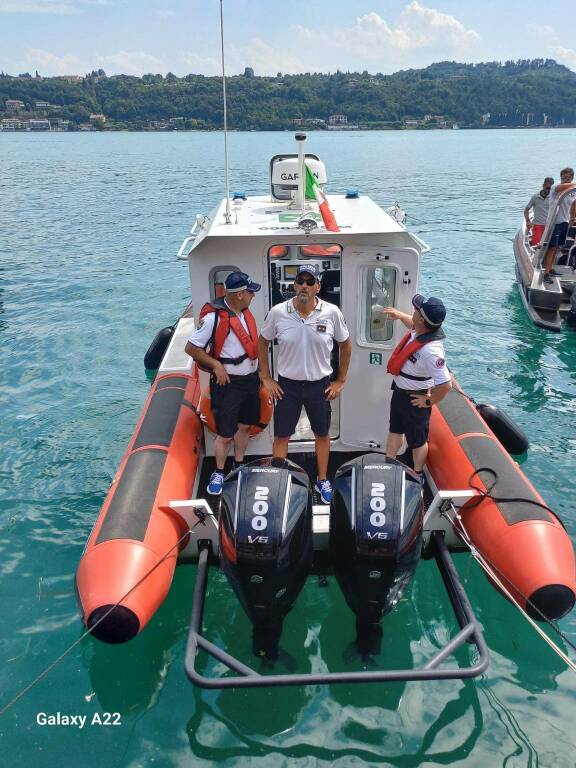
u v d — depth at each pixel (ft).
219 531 10.39
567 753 9.68
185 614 12.29
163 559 11.28
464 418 15.03
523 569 10.90
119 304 33.68
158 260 43.73
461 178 98.22
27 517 15.72
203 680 9.38
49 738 10.03
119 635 10.24
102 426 20.38
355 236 13.37
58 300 34.42
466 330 29.60
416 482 10.66
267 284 13.97
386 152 168.76
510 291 35.78
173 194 79.61
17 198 77.10
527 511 11.84
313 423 13.03
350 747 9.78
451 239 49.93
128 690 10.83
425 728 10.07
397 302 13.78
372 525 9.86
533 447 18.93
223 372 12.96
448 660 11.32
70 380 24.04
